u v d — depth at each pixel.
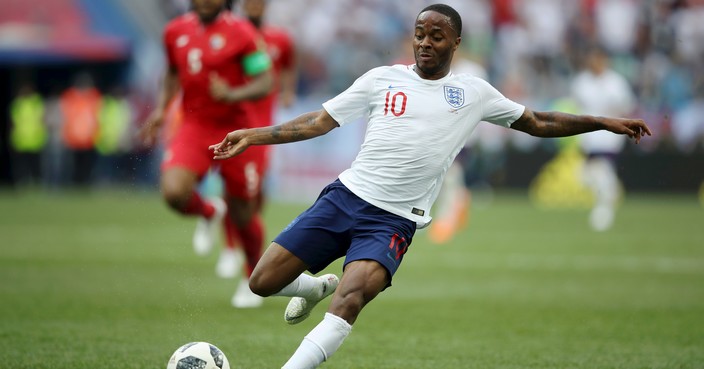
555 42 97.75
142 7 91.62
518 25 98.31
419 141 19.58
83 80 92.31
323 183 84.81
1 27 88.62
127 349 24.45
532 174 88.44
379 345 25.75
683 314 31.38
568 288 37.28
